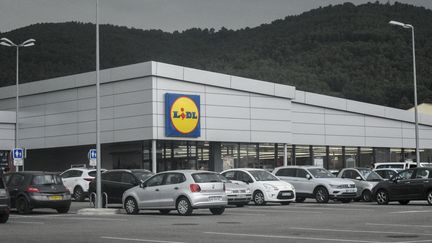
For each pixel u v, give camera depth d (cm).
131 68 4422
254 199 3045
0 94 5562
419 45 11975
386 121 5966
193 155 4653
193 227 1767
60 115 4994
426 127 6244
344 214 2298
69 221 2075
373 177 3403
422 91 9969
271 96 4941
